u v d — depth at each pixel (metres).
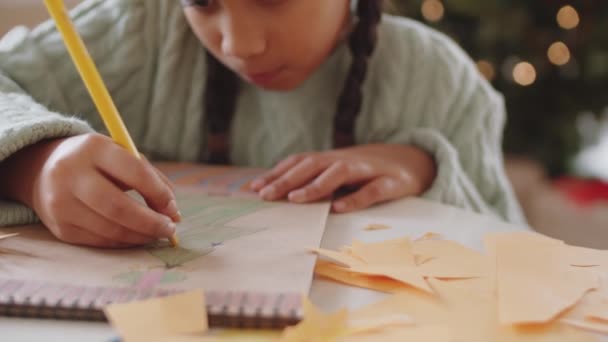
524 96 1.45
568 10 1.40
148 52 0.73
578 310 0.32
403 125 0.74
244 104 0.77
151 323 0.27
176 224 0.43
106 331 0.28
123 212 0.37
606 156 1.76
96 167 0.39
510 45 1.42
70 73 0.69
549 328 0.30
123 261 0.36
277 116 0.76
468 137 0.75
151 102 0.74
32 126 0.44
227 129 0.76
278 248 0.38
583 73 1.42
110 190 0.38
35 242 0.39
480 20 1.39
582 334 0.29
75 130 0.46
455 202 0.64
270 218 0.46
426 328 0.29
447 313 0.31
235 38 0.56
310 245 0.39
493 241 0.42
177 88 0.74
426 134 0.67
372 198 0.53
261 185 0.55
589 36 1.41
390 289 0.34
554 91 1.46
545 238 0.43
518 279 0.35
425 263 0.38
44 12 1.01
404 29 0.77
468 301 0.32
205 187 0.56
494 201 0.76
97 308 0.29
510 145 1.51
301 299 0.30
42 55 0.68
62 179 0.39
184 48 0.74
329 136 0.76
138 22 0.72
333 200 0.53
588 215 1.42
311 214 0.47
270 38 0.57
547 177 1.59
